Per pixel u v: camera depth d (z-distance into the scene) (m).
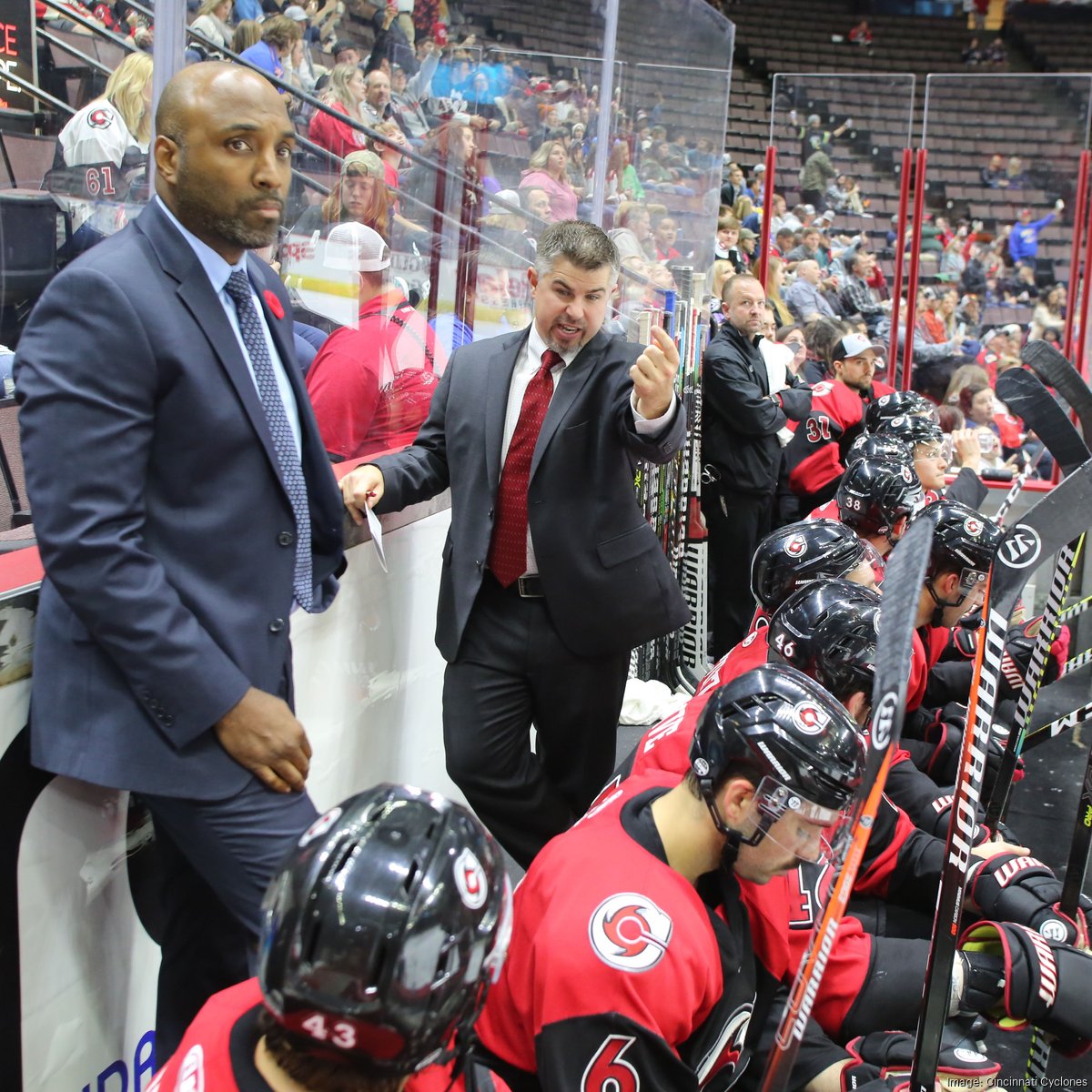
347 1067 0.90
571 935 1.34
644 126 4.23
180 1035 1.87
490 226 3.38
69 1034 1.63
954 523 2.64
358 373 2.62
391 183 2.92
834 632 1.94
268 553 1.55
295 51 2.61
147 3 2.56
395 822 0.93
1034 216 7.12
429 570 2.79
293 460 1.61
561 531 2.39
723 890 1.53
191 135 1.43
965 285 7.27
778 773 1.38
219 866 1.54
